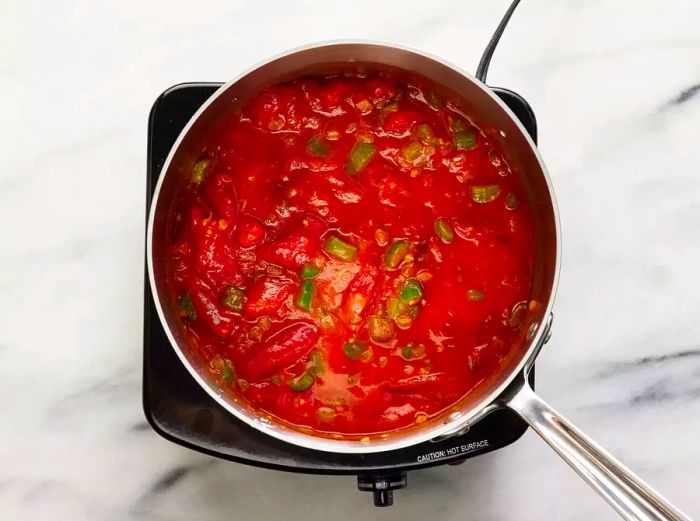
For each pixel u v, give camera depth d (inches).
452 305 16.0
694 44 20.7
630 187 20.5
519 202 16.3
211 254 15.8
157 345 16.7
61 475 19.7
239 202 16.1
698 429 20.2
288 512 19.8
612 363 20.3
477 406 14.9
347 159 16.3
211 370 15.7
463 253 16.2
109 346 19.8
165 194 15.0
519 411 14.6
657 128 20.6
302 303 15.8
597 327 20.3
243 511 19.8
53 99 19.9
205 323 15.8
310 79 16.4
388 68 16.2
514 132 15.6
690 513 20.0
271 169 16.2
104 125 19.9
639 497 12.6
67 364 19.8
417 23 20.1
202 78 19.9
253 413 15.7
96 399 19.8
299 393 15.8
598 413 20.2
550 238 15.3
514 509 20.0
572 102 20.4
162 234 15.2
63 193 19.9
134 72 19.9
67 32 20.0
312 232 16.0
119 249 19.9
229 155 16.2
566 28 20.5
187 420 16.6
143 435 19.8
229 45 20.0
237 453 16.6
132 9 20.0
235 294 15.8
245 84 15.4
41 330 19.8
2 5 20.0
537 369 20.2
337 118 16.4
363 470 16.5
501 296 16.1
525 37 20.4
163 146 16.8
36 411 19.7
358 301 15.8
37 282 19.8
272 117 16.2
